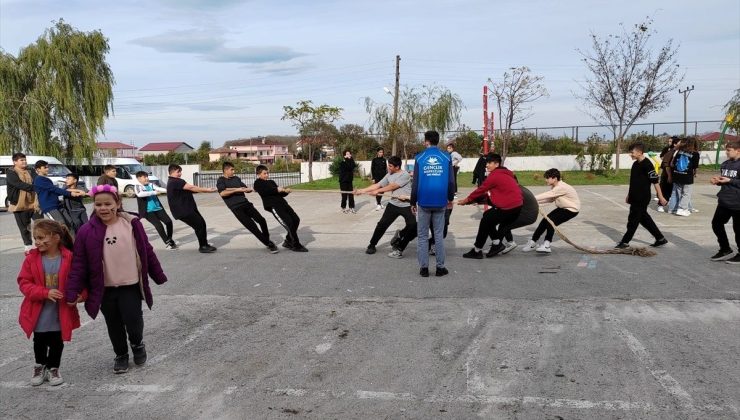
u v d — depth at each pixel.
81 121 28.72
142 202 10.05
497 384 4.18
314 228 12.50
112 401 4.07
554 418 3.66
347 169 15.59
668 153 12.88
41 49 28.00
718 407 3.74
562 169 30.00
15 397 4.18
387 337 5.24
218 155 102.19
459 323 5.57
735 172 7.56
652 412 3.71
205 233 9.72
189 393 4.18
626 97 25.83
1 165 24.16
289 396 4.08
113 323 4.50
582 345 4.89
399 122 34.34
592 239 10.09
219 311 6.25
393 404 3.92
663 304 5.99
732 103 28.56
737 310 5.72
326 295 6.78
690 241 9.54
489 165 8.48
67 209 9.59
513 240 9.48
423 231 7.49
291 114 32.53
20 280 4.20
